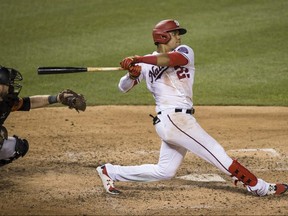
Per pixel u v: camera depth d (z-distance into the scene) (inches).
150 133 1497.3
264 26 2404.0
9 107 1034.1
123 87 1067.3
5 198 1053.8
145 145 1396.4
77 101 1050.1
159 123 1023.0
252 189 1037.8
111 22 2514.8
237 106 1742.1
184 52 1002.7
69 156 1311.5
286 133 1487.5
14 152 1061.8
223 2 2691.9
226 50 2203.5
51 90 1881.2
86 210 994.1
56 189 1103.0
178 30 1043.9
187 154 1333.7
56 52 2215.8
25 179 1162.6
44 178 1168.8
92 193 1080.2
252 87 1895.9
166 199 1048.2
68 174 1194.0
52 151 1348.4
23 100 1065.5
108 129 1530.5
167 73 1018.7
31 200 1043.9
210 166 1251.2
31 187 1114.7
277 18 2480.3
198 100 1796.3
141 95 1865.2
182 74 1018.7
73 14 2625.5
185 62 1001.5
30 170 1218.0
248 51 2192.4
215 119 1619.1
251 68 2047.2
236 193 1079.6
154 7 2657.5
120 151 1348.4
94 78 2004.2
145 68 1042.1
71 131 1513.3
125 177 1058.1
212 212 978.7
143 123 1588.3
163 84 1021.2
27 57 2171.5
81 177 1175.6
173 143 1019.9
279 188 1048.2
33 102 1069.8
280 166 1247.5
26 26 2498.8
